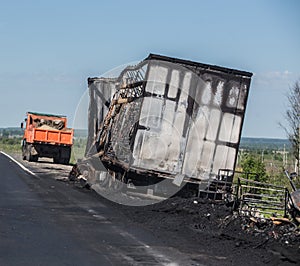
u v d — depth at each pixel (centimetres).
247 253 1109
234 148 1770
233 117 1773
